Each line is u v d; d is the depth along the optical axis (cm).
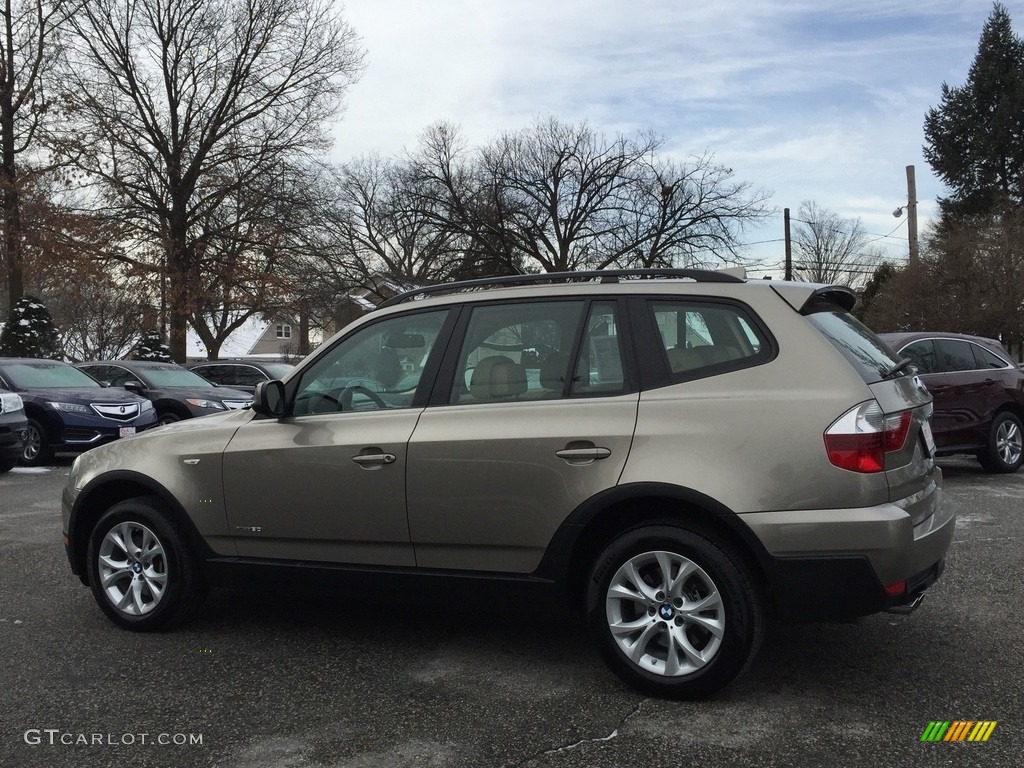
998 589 531
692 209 3316
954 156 4894
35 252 2619
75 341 3862
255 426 455
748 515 347
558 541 379
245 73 3022
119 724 355
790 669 405
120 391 1322
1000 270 2553
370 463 415
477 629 475
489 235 3459
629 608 378
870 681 389
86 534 506
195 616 491
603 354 393
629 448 369
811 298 382
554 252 3425
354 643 454
